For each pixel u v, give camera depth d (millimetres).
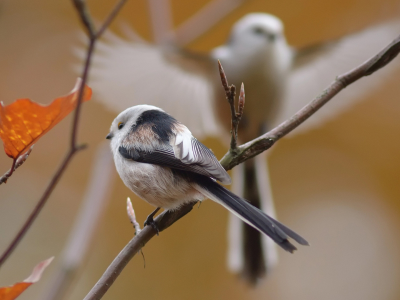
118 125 5977
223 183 4359
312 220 12453
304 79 9703
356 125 12477
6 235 11477
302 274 12039
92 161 12102
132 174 5199
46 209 11805
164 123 5562
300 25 12008
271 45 8703
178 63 8984
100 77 8641
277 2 12078
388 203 12188
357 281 11820
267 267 7695
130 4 12016
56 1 12906
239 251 7766
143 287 11188
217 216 11867
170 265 11453
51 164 12133
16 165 3936
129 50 8547
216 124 9516
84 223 7484
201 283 11352
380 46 9000
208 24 9703
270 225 4219
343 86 4812
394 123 12250
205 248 11633
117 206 11539
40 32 12828
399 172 12211
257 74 8719
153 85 9078
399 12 8820
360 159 12523
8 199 11781
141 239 4707
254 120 9094
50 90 12633
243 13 12094
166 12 9727
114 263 4477
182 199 5043
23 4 12844
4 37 12695
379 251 12016
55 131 12211
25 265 11250
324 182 12625
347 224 12211
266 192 8391
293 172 12805
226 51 9016
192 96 9352
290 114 9789
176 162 4883
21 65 12688
